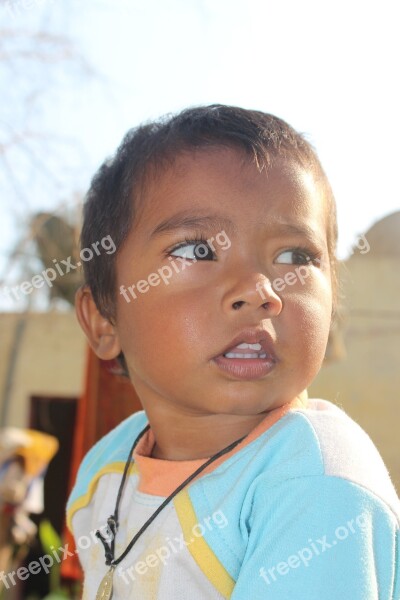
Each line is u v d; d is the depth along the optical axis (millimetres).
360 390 6465
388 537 1052
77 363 6602
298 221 1280
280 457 1155
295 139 1411
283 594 1028
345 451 1118
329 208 1440
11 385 6605
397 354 6465
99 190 1588
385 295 6547
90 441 2545
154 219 1331
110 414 2559
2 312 5664
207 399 1238
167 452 1401
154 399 1394
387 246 6617
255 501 1145
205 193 1277
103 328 1596
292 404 1284
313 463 1103
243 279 1204
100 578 1455
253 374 1208
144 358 1340
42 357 6625
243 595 1064
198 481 1262
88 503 1600
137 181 1399
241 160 1305
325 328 1297
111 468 1544
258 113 1493
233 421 1315
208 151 1329
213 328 1219
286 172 1314
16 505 4160
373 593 1006
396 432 6355
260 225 1250
